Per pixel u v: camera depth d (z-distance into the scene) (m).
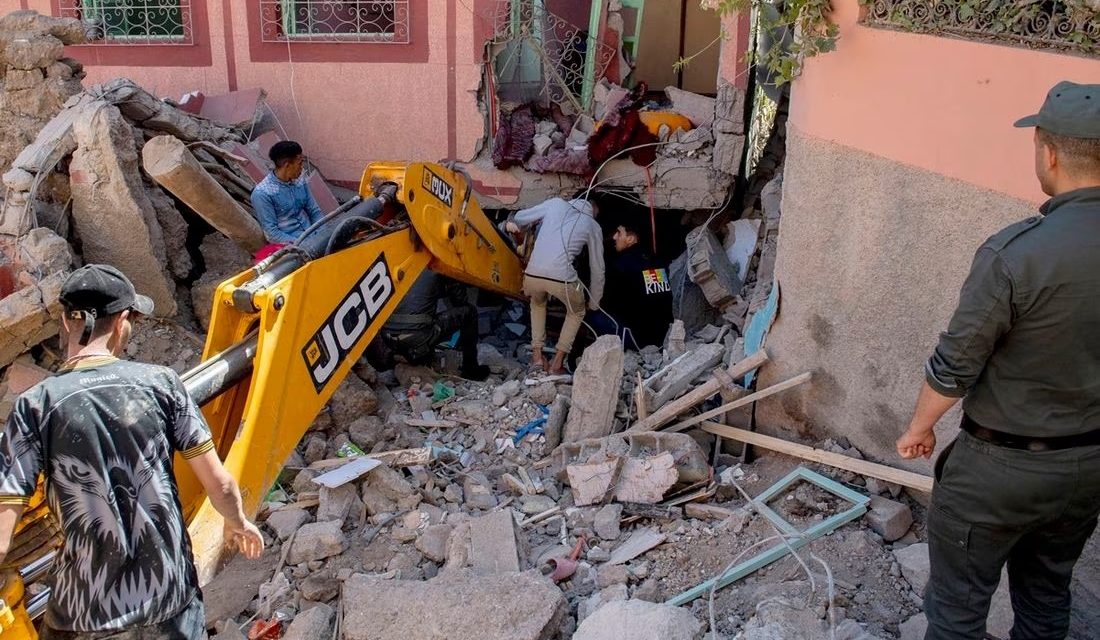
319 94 9.38
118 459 2.99
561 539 4.97
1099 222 2.71
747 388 5.58
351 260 5.23
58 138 6.65
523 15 8.82
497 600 4.13
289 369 4.62
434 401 6.80
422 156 9.31
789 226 5.23
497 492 5.63
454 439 6.34
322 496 5.36
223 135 8.09
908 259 4.40
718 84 8.23
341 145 9.48
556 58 9.35
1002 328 2.77
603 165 8.55
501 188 9.02
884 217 4.52
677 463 5.11
